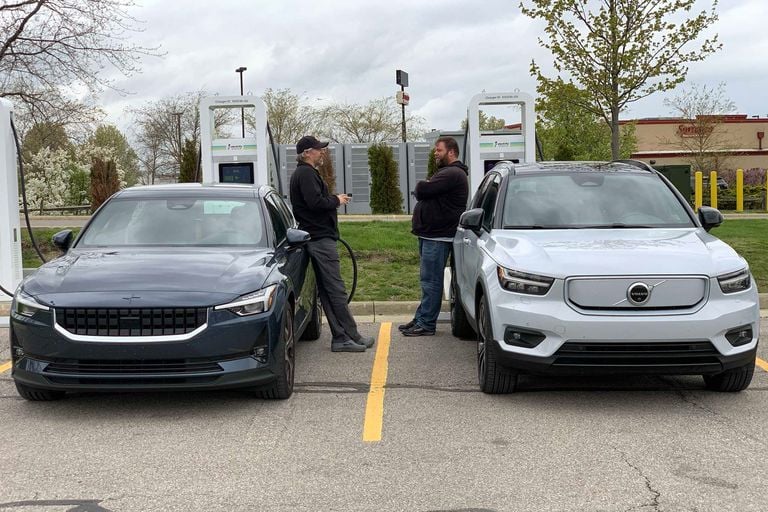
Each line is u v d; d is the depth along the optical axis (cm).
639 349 515
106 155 3847
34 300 521
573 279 523
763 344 771
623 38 1609
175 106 5288
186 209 676
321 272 749
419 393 599
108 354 504
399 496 390
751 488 397
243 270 566
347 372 673
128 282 532
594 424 511
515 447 466
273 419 529
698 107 4656
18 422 526
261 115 1246
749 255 1248
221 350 516
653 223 639
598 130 3167
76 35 1669
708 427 502
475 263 647
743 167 5322
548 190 677
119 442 481
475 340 819
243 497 390
